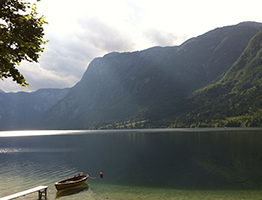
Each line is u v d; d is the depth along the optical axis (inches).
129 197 1250.6
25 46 489.7
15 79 532.7
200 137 5526.6
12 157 3058.6
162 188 1411.2
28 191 1209.4
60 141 6195.9
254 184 1392.7
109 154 3137.3
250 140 4148.6
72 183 1466.5
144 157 2748.5
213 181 1513.3
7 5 508.4
